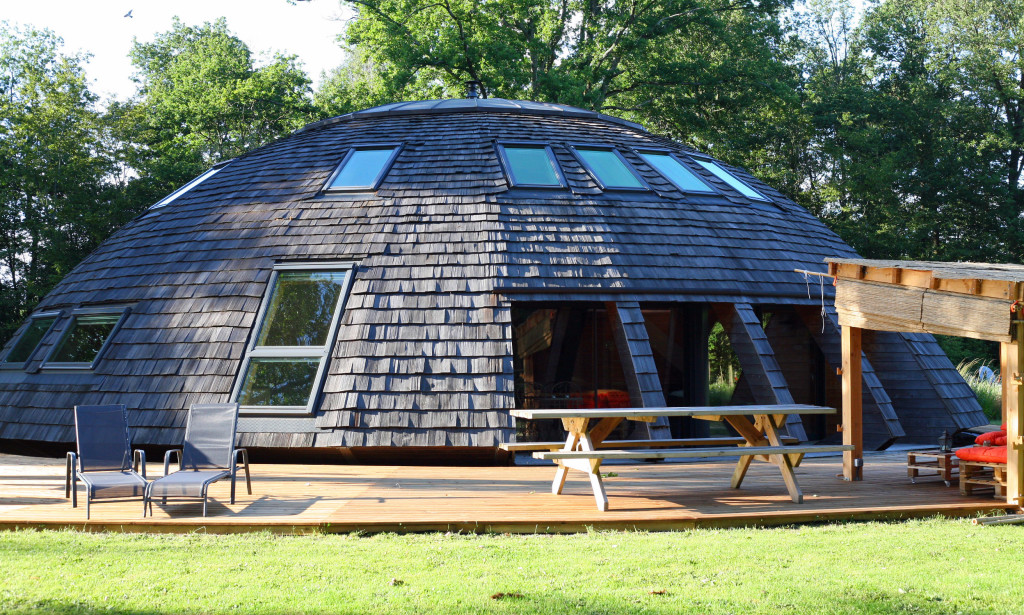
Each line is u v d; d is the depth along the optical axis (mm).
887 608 4953
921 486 9242
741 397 13289
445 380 10797
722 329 13391
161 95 37000
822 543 6629
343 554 6316
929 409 13625
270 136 34281
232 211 13336
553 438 12125
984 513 7906
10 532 7109
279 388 11094
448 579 5594
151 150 30016
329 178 13430
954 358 30906
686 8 31531
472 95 17562
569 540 6844
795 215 15312
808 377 13820
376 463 10797
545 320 12266
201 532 7141
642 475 10117
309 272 11977
